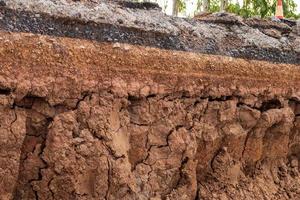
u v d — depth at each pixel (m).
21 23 3.62
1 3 3.59
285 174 5.02
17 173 3.56
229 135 4.54
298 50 5.08
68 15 3.80
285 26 5.42
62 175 3.64
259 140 4.80
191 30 4.46
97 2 4.16
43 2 3.79
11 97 3.53
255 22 5.29
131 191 3.87
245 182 4.71
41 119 3.67
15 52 3.54
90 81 3.80
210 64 4.40
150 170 4.07
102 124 3.80
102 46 3.88
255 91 4.69
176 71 4.20
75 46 3.76
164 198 4.15
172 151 4.16
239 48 4.68
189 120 4.30
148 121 4.08
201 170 4.48
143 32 4.10
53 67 3.67
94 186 3.73
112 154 3.80
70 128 3.70
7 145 3.51
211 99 4.45
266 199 4.72
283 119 4.87
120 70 3.93
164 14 4.53
